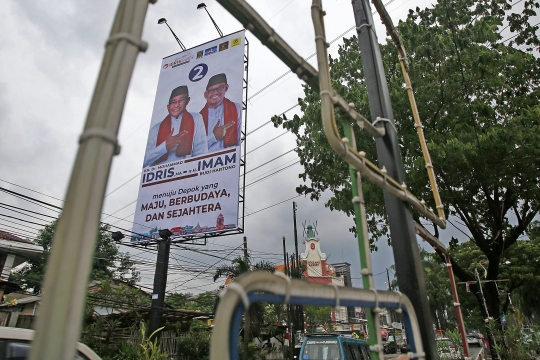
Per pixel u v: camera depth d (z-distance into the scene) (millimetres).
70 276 1009
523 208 14297
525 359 12375
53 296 982
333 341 12469
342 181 14172
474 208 14492
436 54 12680
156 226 16203
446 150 11289
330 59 15008
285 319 28188
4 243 17344
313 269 57812
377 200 12352
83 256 1047
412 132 12664
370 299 2051
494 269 14734
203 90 17500
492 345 13758
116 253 22219
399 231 3391
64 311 979
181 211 15898
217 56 17828
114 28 1384
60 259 1018
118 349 14031
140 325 16438
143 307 15938
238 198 14992
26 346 2896
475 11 14719
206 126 16750
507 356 12641
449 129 12867
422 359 2426
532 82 13867
